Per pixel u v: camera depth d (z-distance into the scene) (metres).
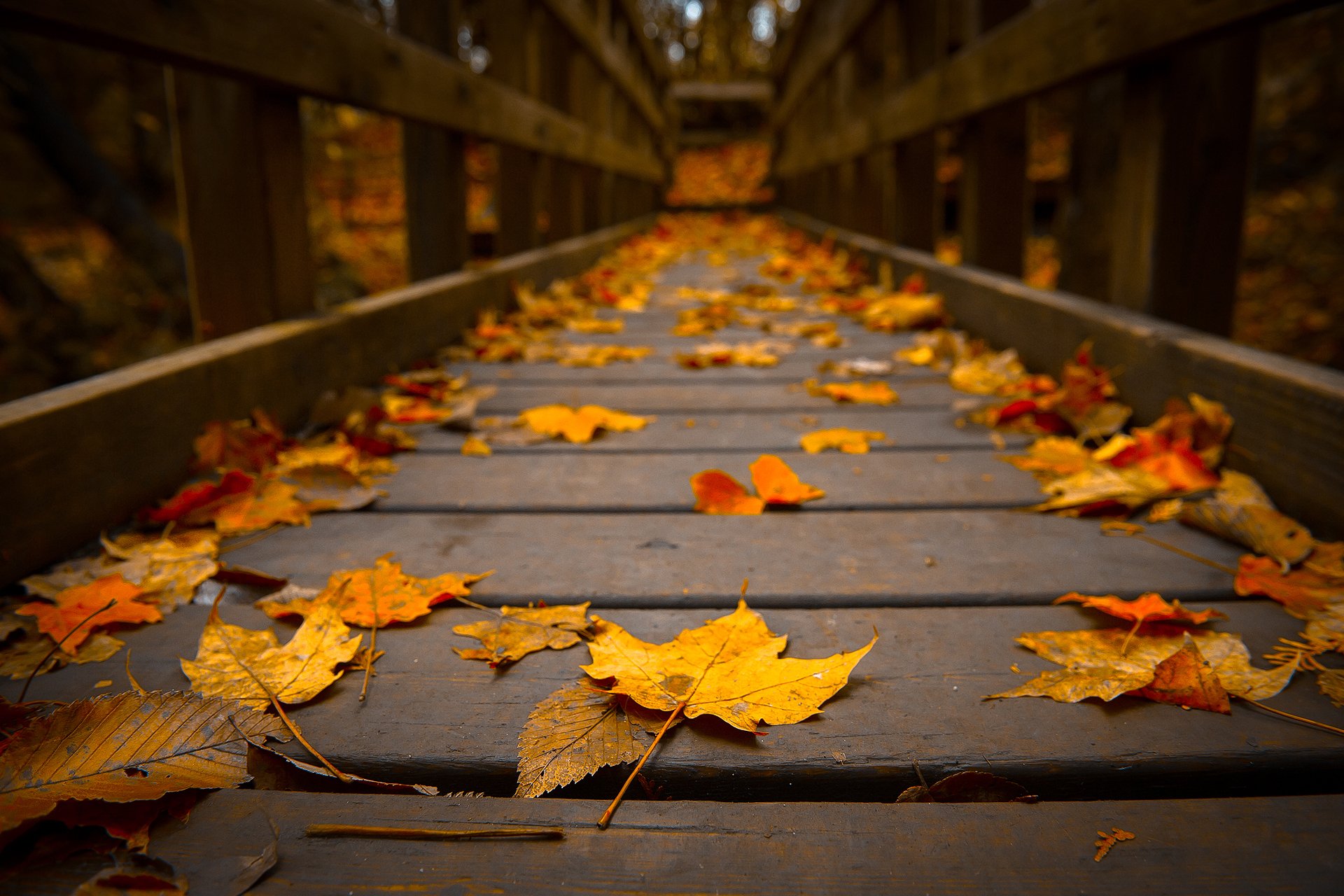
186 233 0.88
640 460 0.80
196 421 0.70
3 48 2.46
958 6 2.07
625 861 0.32
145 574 0.54
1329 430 0.58
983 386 1.04
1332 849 0.33
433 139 1.39
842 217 2.68
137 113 3.37
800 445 0.84
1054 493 0.70
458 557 0.59
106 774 0.34
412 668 0.45
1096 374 0.90
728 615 0.51
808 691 0.41
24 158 3.44
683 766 0.37
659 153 4.73
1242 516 0.59
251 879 0.31
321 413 0.85
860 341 1.40
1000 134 1.44
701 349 1.30
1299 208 2.81
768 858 0.32
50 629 0.47
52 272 3.05
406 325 1.13
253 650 0.45
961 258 1.55
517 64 1.79
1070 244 1.52
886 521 0.66
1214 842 0.33
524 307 1.59
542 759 0.37
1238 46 0.85
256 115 0.84
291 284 0.91
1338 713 0.41
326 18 0.89
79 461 0.57
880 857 0.32
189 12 0.66
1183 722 0.41
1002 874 0.31
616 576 0.56
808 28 3.31
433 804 0.35
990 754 0.38
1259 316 2.52
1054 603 0.53
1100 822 0.34
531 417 0.90
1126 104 0.92
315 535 0.63
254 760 0.36
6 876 0.31
